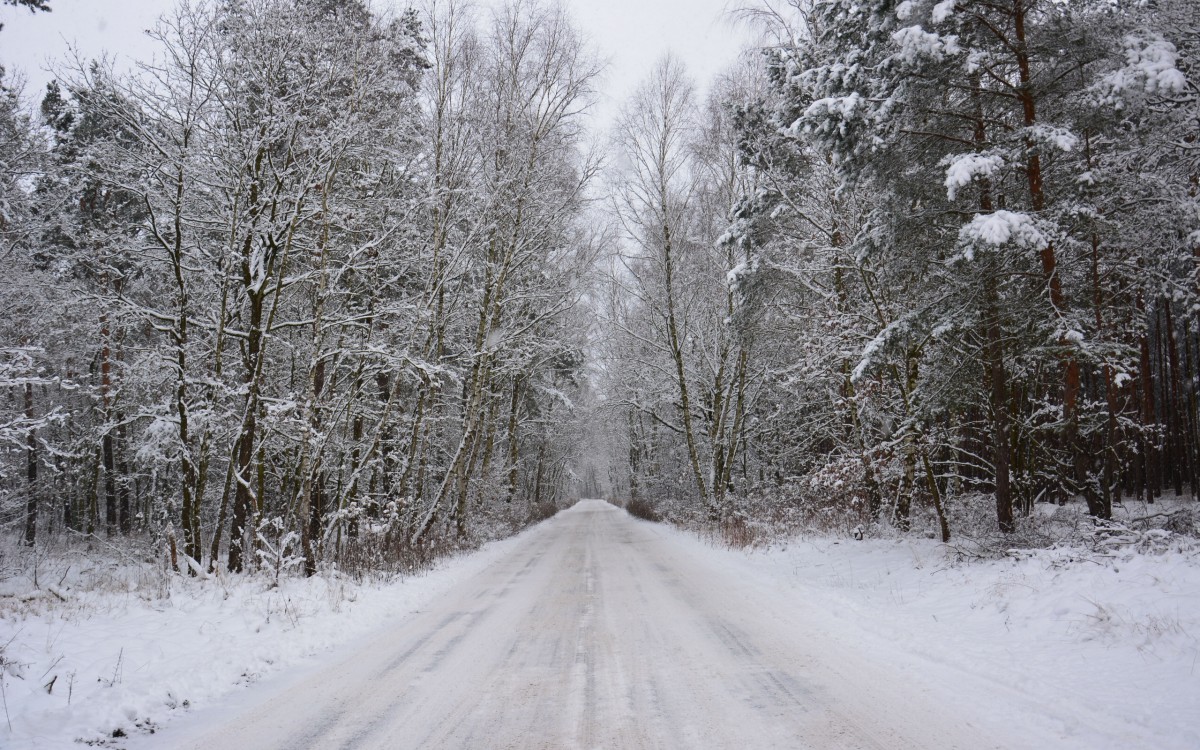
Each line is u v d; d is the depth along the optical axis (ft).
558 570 48.83
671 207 84.94
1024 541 34.24
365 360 53.88
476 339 74.64
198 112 42.01
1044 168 35.70
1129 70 26.86
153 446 40.98
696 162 82.28
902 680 18.93
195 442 45.96
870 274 49.24
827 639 24.30
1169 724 14.38
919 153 37.88
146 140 41.60
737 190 79.87
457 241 65.16
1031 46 34.09
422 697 18.97
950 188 30.40
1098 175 32.22
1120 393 67.56
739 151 60.34
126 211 63.26
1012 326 38.37
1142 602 22.03
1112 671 18.01
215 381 41.88
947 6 30.42
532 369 93.86
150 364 42.75
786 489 72.90
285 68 43.19
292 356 59.31
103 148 41.04
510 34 69.15
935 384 42.27
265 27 42.09
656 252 86.07
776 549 54.24
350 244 53.93
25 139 57.36
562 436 148.97
